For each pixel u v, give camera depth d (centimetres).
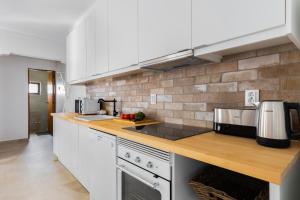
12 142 443
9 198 194
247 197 112
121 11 185
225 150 89
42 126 613
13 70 450
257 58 122
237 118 119
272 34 89
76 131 225
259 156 79
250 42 97
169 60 135
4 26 325
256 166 68
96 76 239
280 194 66
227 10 102
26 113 470
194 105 158
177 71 172
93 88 322
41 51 379
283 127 90
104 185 161
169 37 134
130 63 174
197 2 116
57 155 304
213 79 145
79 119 226
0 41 332
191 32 120
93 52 240
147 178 116
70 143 245
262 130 95
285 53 111
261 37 93
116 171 146
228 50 120
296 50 107
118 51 190
